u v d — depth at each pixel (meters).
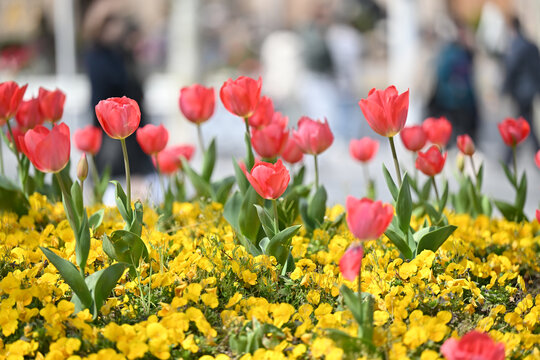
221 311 3.45
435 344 3.06
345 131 17.23
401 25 17.11
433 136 4.63
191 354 3.08
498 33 15.05
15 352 2.93
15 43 18.48
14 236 3.95
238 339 3.06
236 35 22.78
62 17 16.27
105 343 3.05
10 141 4.44
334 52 17.00
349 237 4.08
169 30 18.59
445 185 4.10
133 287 3.44
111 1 9.31
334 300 3.52
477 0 18.59
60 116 4.30
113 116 3.34
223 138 16.66
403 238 3.72
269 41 16.22
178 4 13.96
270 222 3.63
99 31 9.21
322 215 4.30
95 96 9.16
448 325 3.37
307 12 23.75
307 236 4.32
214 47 22.08
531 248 4.32
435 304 3.41
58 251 3.69
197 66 14.10
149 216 4.43
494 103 18.91
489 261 3.93
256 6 28.80
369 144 4.96
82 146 5.06
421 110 13.41
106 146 8.86
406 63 17.02
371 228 2.67
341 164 15.27
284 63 15.85
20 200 4.39
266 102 4.32
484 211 4.95
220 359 2.88
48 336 3.08
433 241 3.61
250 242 3.71
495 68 17.73
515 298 3.76
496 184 12.48
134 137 8.96
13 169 13.78
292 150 4.60
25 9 19.64
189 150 5.18
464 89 12.62
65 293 3.47
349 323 3.07
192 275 3.52
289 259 3.68
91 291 3.22
